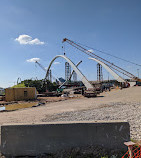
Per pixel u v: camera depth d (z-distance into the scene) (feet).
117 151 16.48
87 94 120.16
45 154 17.34
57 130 17.52
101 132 17.25
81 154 16.44
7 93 110.42
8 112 57.06
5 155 17.60
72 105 66.39
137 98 72.18
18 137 17.62
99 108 51.85
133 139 20.39
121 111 42.73
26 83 391.04
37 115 44.37
